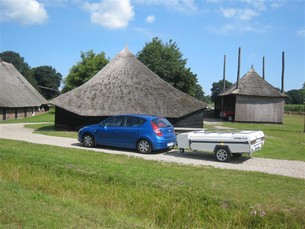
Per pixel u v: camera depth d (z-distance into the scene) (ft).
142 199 27.91
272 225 23.72
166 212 25.95
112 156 44.34
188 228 23.94
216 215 25.27
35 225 19.08
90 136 54.44
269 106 151.02
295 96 416.67
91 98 82.33
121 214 24.21
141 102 80.59
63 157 41.01
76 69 212.64
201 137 46.16
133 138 50.90
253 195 27.66
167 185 30.42
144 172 34.45
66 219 20.43
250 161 45.32
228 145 44.16
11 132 76.48
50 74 379.35
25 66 365.61
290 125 138.62
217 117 180.14
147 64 223.51
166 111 79.56
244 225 24.20
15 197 24.16
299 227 23.25
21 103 172.14
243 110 149.07
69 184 31.94
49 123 112.88
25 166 37.27
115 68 88.84
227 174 34.88
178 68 207.92
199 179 32.30
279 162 45.06
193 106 82.64
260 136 47.50
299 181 32.68
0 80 178.40
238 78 150.51
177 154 49.88
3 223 19.20
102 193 29.58
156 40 234.38
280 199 26.78
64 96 83.82
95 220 20.90
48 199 24.57
